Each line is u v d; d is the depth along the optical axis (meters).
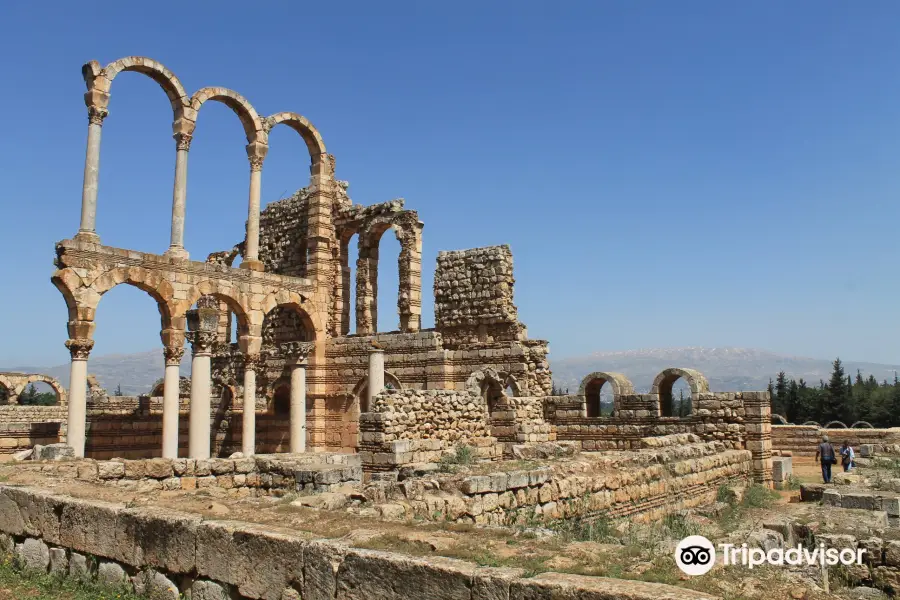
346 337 48.91
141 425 44.06
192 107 42.69
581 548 11.27
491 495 18.67
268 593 11.40
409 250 47.47
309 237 50.38
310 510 14.37
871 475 30.41
